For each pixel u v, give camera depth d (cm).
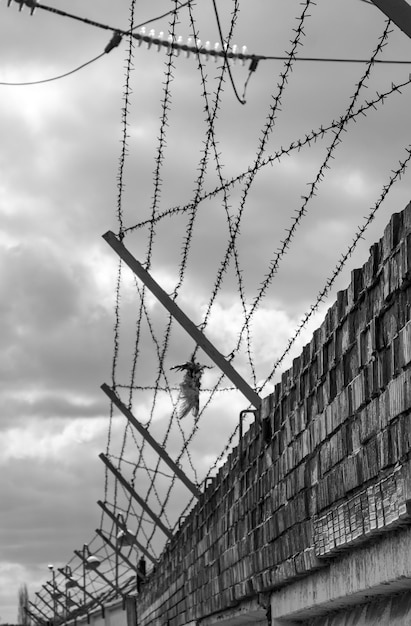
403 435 779
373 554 898
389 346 809
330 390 988
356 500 901
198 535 2064
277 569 1255
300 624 1352
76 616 6219
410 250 746
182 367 1491
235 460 1574
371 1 689
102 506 3681
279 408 1247
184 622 2356
